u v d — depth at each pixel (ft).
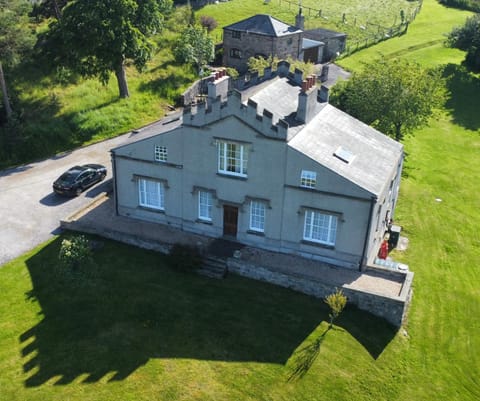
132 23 219.41
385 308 118.11
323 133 134.00
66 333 112.27
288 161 123.34
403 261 146.10
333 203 123.13
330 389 101.65
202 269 130.52
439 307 130.11
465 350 118.01
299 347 109.40
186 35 263.29
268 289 126.00
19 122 198.49
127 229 144.97
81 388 99.50
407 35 343.46
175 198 141.49
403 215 168.86
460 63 297.74
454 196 185.37
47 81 223.30
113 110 223.30
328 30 313.53
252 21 272.72
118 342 109.60
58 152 200.03
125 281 127.13
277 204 128.98
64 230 148.66
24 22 208.54
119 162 144.15
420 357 113.80
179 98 245.86
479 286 139.54
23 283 128.06
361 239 123.75
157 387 99.81
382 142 144.56
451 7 411.34
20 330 113.60
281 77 151.12
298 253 132.36
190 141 132.16
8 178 179.32
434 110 254.68
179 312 117.50
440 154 217.77
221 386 100.48
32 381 101.19
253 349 108.47
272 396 99.30
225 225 139.33
